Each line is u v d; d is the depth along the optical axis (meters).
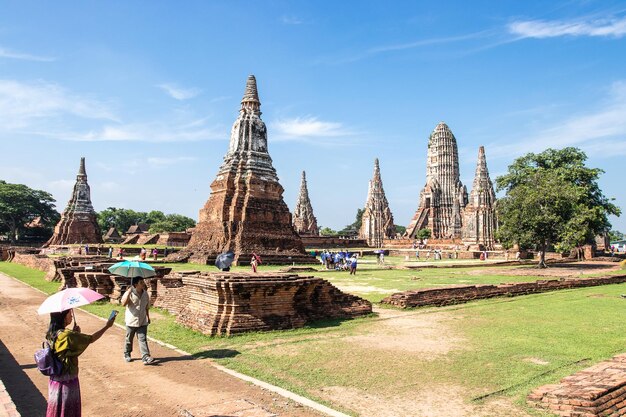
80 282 21.75
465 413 7.77
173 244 81.12
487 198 84.06
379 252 54.41
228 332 13.11
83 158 90.25
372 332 14.10
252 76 56.44
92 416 7.50
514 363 10.70
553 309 19.06
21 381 9.30
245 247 48.47
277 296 14.40
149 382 9.22
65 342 6.43
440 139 116.88
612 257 62.16
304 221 115.31
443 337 13.46
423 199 118.06
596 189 58.12
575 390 8.02
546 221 42.56
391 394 8.67
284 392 8.66
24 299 21.50
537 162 62.78
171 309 17.19
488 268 45.16
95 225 88.81
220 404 7.96
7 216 102.44
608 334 13.91
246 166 52.44
